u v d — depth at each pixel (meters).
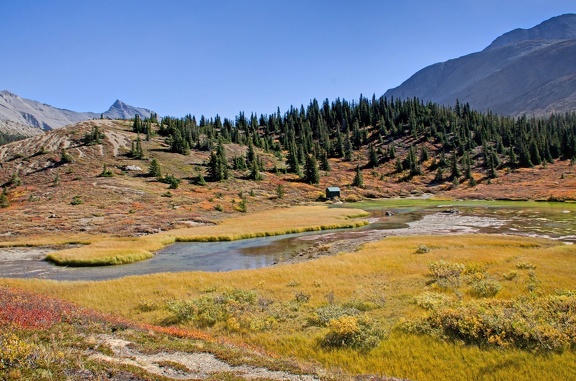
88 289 27.25
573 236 46.25
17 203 84.38
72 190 93.88
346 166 166.50
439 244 40.34
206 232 60.25
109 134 153.12
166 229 65.12
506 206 88.81
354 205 104.38
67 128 157.88
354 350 14.77
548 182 115.81
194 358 12.07
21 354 9.38
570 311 16.03
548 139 163.00
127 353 11.84
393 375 12.63
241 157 146.88
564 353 13.12
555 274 25.17
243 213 87.06
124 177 111.00
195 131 174.75
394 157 171.62
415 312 19.00
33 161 118.94
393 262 31.72
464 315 16.20
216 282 28.45
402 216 77.75
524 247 38.47
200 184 114.81
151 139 160.50
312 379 10.88
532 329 14.31
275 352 14.84
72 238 56.31
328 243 49.47
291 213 84.25
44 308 15.17
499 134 181.50
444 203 102.88
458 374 12.41
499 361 12.99
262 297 23.45
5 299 16.05
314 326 18.06
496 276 25.81
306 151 183.50
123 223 67.88
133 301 24.06
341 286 25.39
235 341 16.33
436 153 170.50
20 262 42.78
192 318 19.94
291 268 31.72
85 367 9.56
